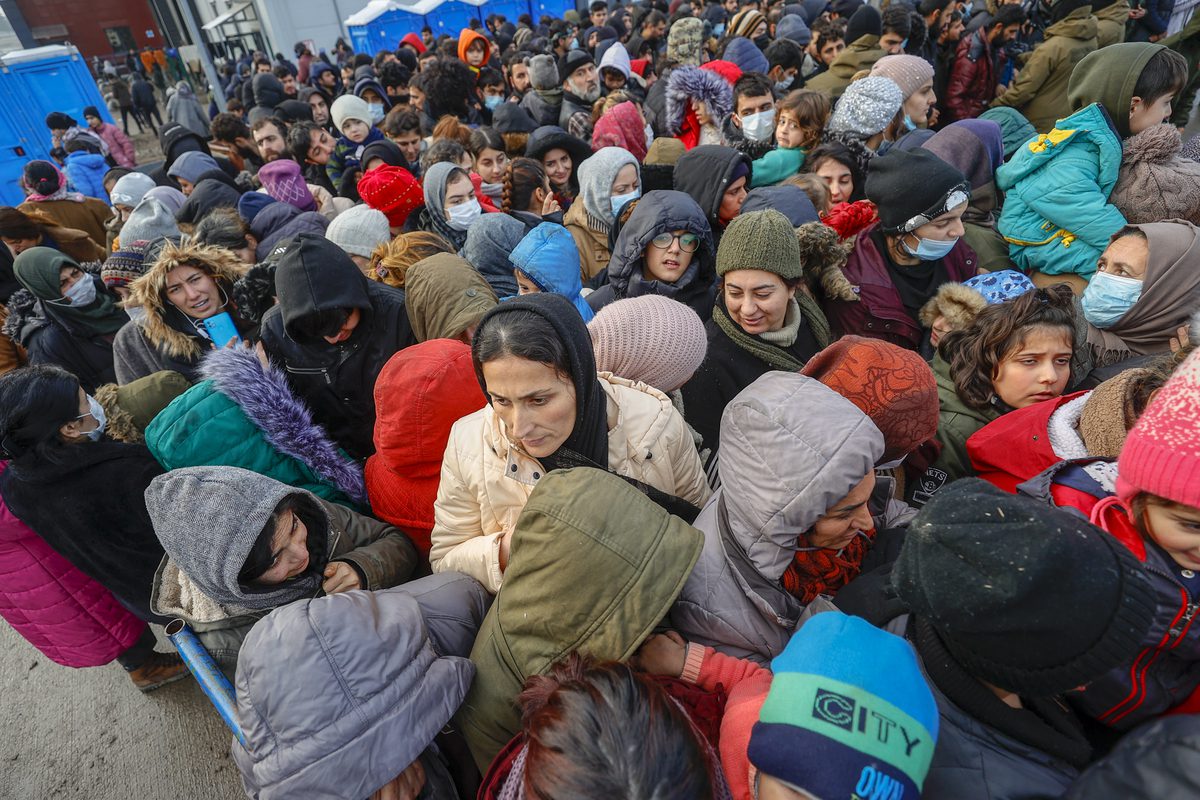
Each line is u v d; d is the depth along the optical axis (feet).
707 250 7.05
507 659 3.35
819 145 10.18
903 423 3.88
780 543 3.54
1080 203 7.36
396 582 4.86
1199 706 3.00
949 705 2.77
